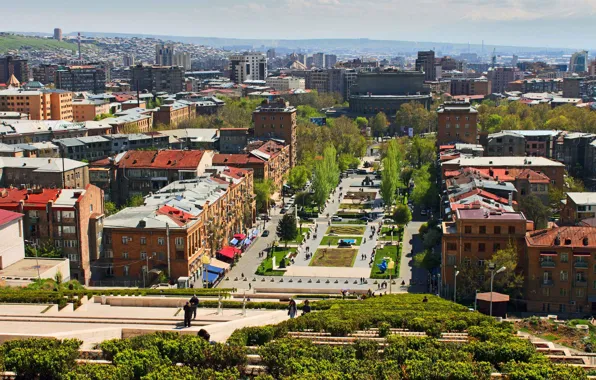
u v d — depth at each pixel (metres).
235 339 129.88
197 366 118.19
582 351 169.50
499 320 178.62
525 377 115.12
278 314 162.00
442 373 115.50
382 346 130.75
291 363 116.88
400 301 197.25
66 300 176.62
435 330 147.50
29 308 168.25
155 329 142.50
